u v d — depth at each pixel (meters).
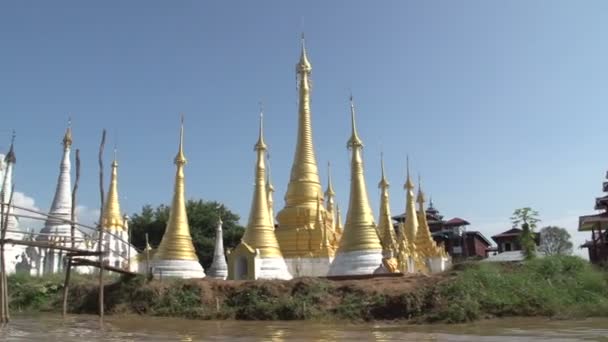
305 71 61.50
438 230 115.44
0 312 31.25
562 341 22.05
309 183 58.41
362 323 34.16
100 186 37.88
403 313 35.41
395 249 47.09
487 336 24.89
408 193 71.00
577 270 39.78
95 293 43.06
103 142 38.59
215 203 101.56
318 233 55.41
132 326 31.70
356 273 47.69
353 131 53.28
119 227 62.06
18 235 53.81
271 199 69.00
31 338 24.36
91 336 25.64
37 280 46.69
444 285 36.56
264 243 51.34
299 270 53.72
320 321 35.25
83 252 35.25
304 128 60.41
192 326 32.03
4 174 58.16
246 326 32.09
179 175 53.88
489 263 40.75
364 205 50.69
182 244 51.56
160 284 42.25
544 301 35.22
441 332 27.42
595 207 68.50
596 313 33.78
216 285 41.44
